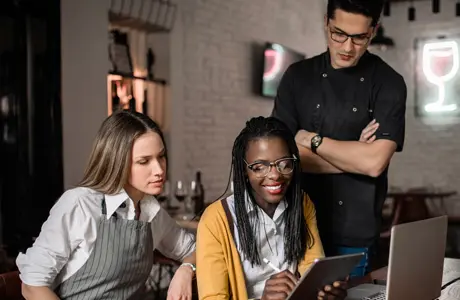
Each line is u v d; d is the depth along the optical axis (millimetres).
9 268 3010
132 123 1604
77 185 1656
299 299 1359
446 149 6559
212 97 5047
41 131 3414
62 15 3455
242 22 5398
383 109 2135
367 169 2068
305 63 2248
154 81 4410
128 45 4328
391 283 1387
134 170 1602
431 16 6574
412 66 6676
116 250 1613
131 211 1652
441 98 6562
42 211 3406
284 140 1645
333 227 2164
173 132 4582
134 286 1701
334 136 2184
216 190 5109
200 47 4875
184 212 3951
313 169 2154
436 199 6578
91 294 1610
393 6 6727
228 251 1656
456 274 2012
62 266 1555
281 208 1718
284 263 1729
